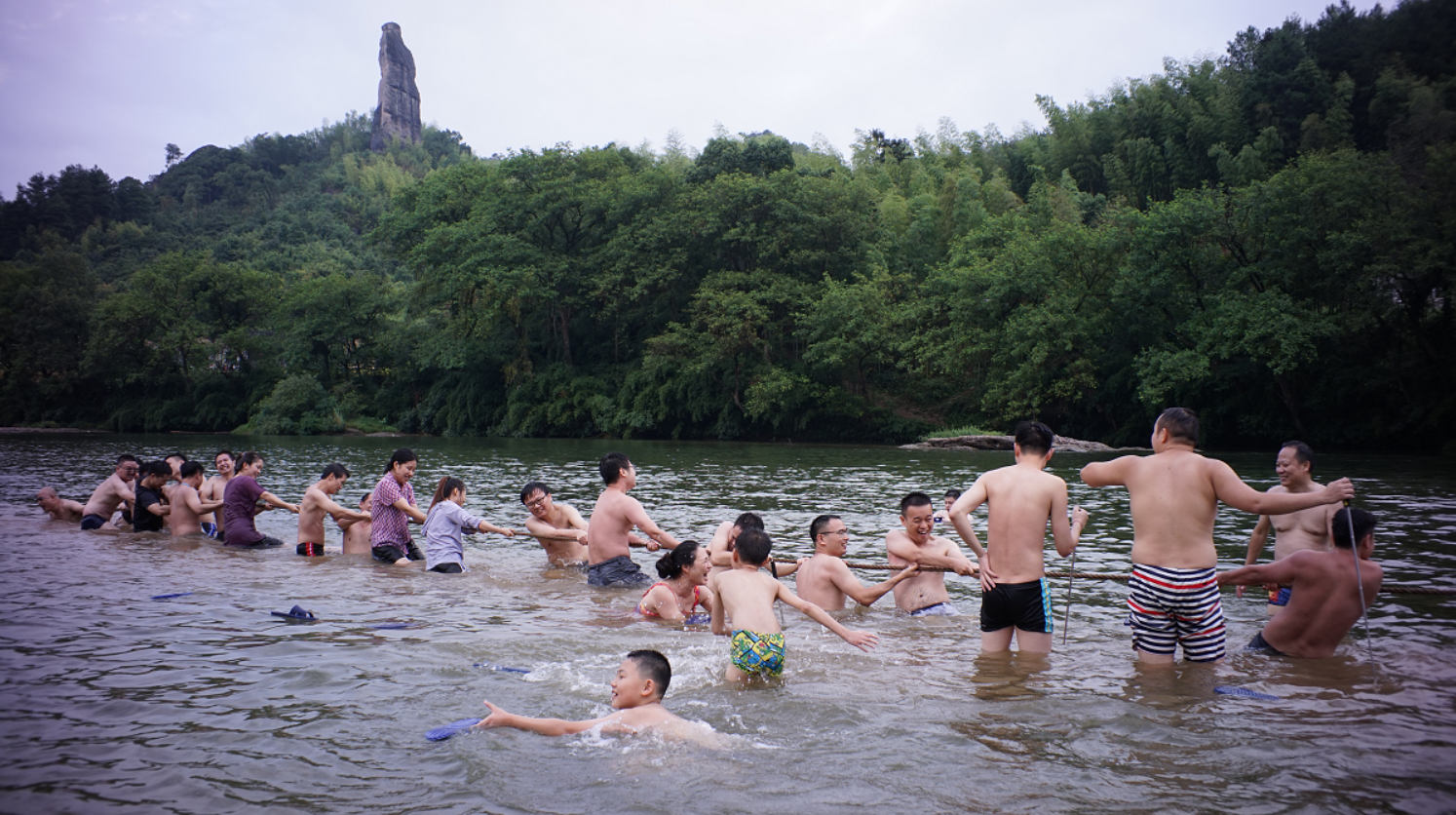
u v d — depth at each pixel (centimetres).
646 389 4422
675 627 647
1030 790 351
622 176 4953
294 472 2183
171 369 5662
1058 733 418
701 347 4122
